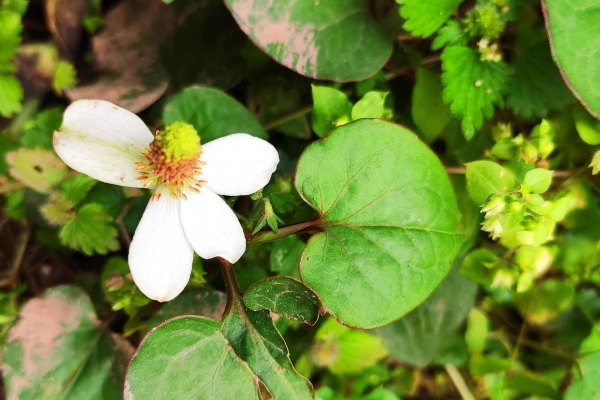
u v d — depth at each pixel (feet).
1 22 0.53
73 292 0.54
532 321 0.62
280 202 0.54
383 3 0.58
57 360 0.53
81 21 0.59
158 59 0.59
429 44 0.62
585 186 0.58
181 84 0.60
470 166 0.53
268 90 0.62
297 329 0.62
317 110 0.55
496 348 0.66
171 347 0.46
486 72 0.55
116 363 0.55
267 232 0.50
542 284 0.60
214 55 0.60
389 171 0.49
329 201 0.49
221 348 0.47
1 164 0.53
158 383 0.45
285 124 0.62
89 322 0.55
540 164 0.55
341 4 0.55
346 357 0.62
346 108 0.55
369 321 0.49
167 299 0.44
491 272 0.57
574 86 0.51
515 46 0.57
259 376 0.47
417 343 0.62
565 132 0.57
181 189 0.45
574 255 0.59
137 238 0.44
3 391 0.58
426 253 0.50
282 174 0.60
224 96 0.53
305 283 0.48
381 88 0.60
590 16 0.50
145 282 0.44
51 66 0.58
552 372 0.64
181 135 0.43
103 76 0.58
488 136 0.58
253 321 0.48
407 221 0.50
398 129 0.49
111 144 0.45
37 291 0.60
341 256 0.49
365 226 0.50
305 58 0.55
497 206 0.50
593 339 0.59
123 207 0.55
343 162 0.49
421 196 0.50
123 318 0.58
